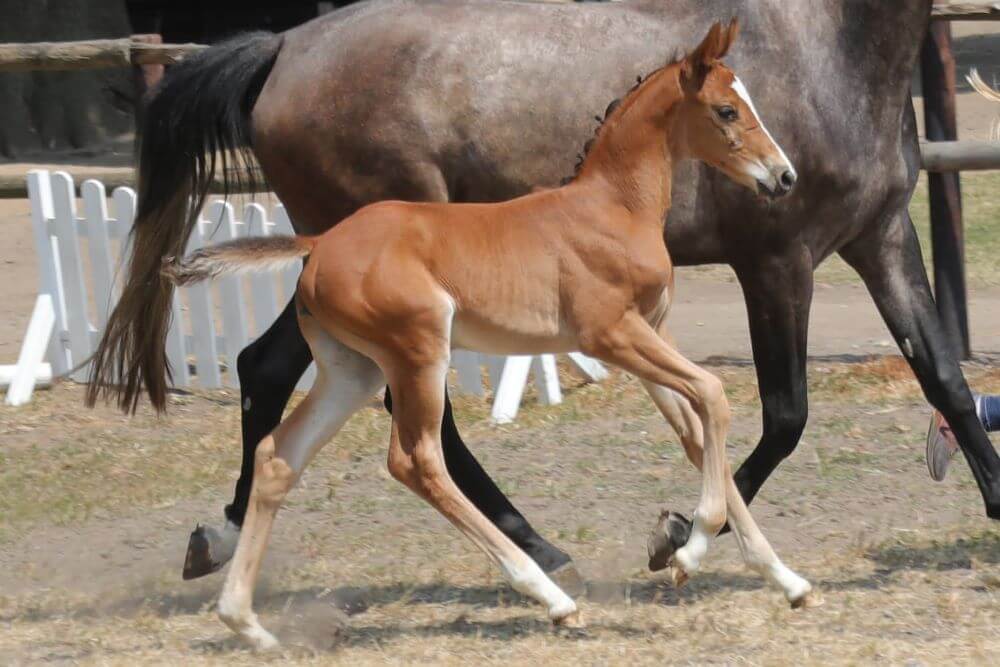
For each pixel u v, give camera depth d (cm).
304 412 738
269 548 920
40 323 1362
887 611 757
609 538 925
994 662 668
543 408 1239
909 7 825
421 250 717
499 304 723
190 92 895
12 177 1409
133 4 3300
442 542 927
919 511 952
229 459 1124
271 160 901
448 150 864
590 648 709
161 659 718
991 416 876
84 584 877
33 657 730
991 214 2075
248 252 726
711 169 828
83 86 2858
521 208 736
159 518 995
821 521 940
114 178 1478
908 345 870
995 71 2989
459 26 873
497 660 695
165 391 905
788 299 838
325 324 723
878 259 869
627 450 1109
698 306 1680
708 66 735
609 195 732
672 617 762
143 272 898
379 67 870
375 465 1095
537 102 855
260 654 723
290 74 889
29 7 2725
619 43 862
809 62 831
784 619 747
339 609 796
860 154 831
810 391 1264
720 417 718
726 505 732
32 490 1055
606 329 724
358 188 881
